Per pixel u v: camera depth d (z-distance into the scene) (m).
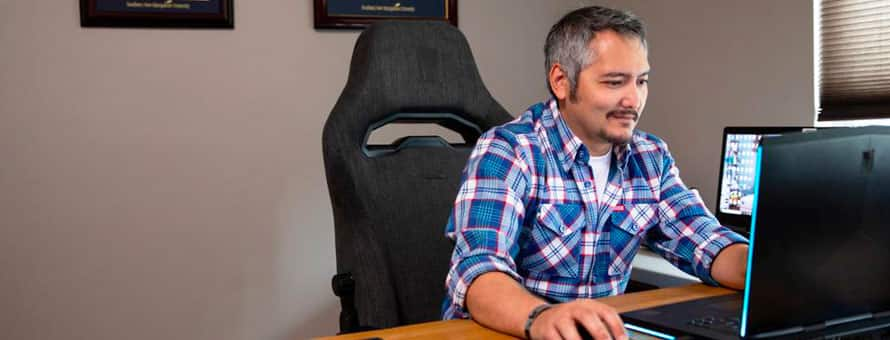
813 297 0.98
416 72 1.75
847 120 2.24
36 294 2.51
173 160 2.62
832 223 0.97
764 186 0.90
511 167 1.35
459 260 1.23
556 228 1.39
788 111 2.36
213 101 2.65
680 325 1.06
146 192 2.60
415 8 2.82
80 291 2.55
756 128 2.21
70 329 2.55
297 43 2.73
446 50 1.81
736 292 1.33
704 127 2.64
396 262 1.66
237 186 2.69
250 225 2.71
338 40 2.78
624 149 1.43
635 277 2.00
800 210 0.94
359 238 1.62
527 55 3.01
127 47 2.56
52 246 2.52
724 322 1.07
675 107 2.76
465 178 1.37
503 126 1.43
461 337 1.08
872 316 1.05
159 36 2.58
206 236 2.67
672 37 2.76
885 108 2.15
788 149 0.91
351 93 1.70
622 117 1.31
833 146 0.95
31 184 2.49
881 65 2.14
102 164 2.55
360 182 1.64
